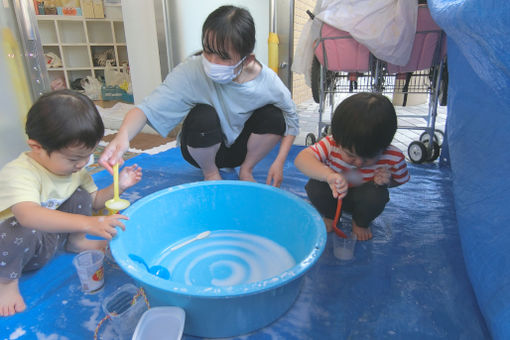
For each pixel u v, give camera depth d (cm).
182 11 239
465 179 114
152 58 246
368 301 90
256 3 263
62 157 85
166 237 113
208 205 120
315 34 206
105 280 98
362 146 97
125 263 77
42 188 90
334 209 123
